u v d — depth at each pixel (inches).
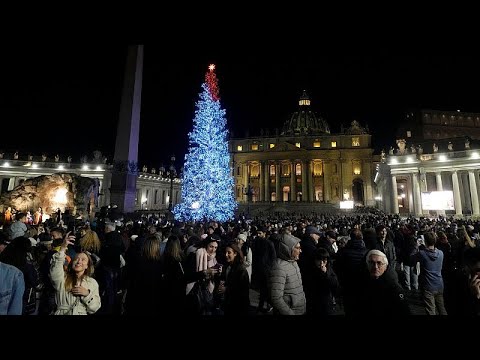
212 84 1250.6
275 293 161.6
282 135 3641.7
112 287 195.6
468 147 1790.1
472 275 131.9
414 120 2785.4
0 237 223.8
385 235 371.2
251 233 533.0
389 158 2059.5
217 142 1177.4
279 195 3440.0
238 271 170.2
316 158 3430.1
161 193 3304.6
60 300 148.6
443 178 2028.8
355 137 3440.0
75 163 2583.7
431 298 237.3
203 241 238.7
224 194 1168.2
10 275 133.0
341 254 200.8
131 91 976.3
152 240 193.6
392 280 149.8
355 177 3334.2
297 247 171.8
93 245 226.5
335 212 2463.1
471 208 1797.5
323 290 193.9
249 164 3607.3
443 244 301.9
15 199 1155.3
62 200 1196.5
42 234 378.6
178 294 186.1
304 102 4367.6
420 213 1881.2
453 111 2770.7
